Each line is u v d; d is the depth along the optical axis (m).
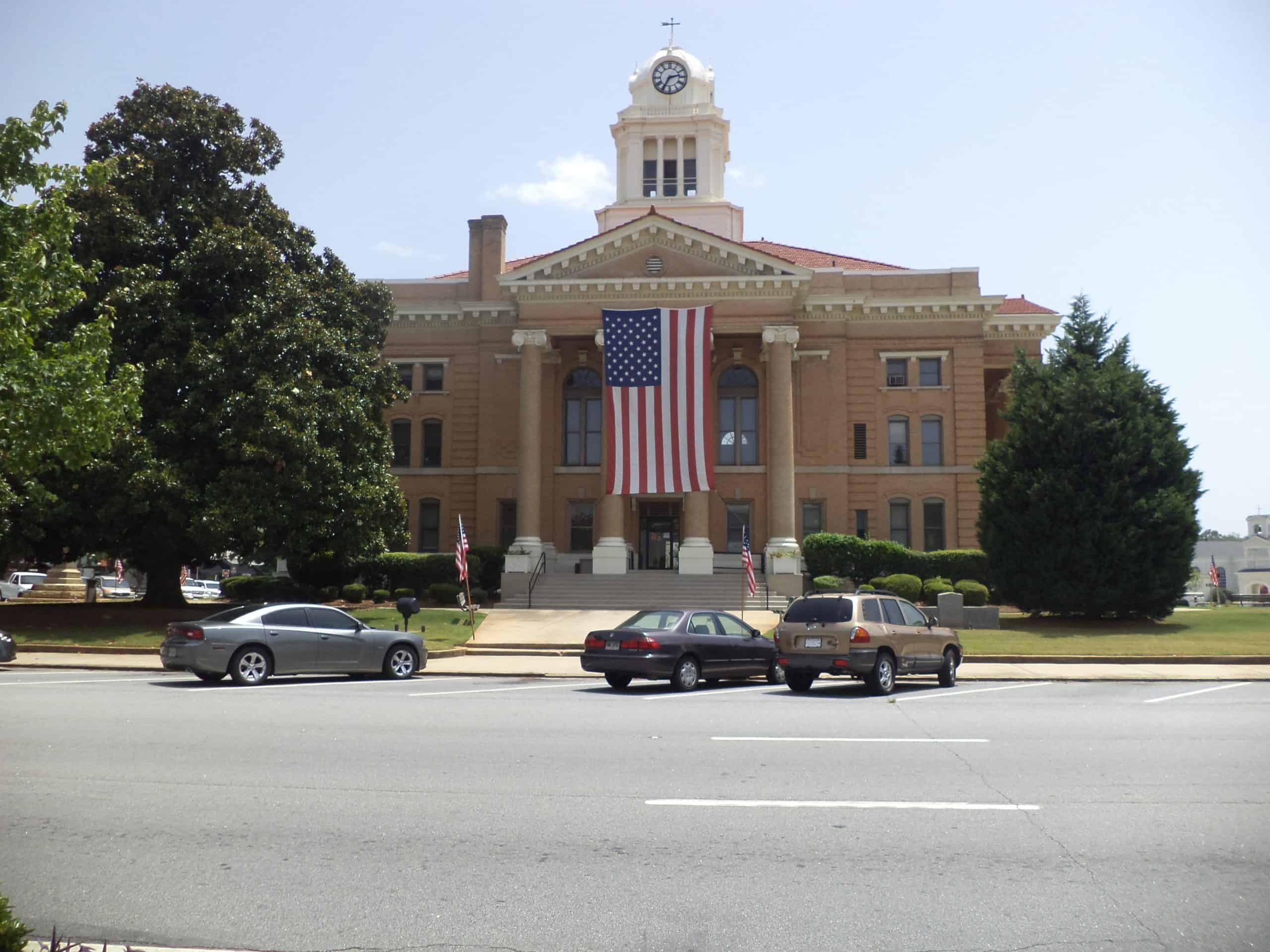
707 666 20.09
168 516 29.94
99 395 20.05
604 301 45.00
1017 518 34.16
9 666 23.89
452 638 30.05
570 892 6.50
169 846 7.48
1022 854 7.39
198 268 31.41
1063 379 34.66
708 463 40.25
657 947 5.62
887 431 48.16
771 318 44.41
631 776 9.99
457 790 9.33
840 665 18.45
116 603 36.12
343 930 5.86
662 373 40.75
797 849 7.48
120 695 16.94
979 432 47.53
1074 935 5.82
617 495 42.91
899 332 48.38
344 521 32.31
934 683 21.78
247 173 34.50
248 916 6.07
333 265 37.00
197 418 30.59
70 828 7.95
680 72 60.47
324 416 31.83
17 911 6.13
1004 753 11.50
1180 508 32.81
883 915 6.11
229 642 19.47
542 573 43.72
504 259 50.88
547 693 18.45
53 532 32.09
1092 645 28.70
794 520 44.12
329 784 9.54
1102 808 8.77
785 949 5.61
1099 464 33.41
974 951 5.59
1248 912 6.20
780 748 11.73
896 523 47.62
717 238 44.44
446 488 48.75
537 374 45.00
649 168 60.59
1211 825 8.23
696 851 7.40
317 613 20.97
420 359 49.62
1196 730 13.51
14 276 17.95
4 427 18.42
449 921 5.99
